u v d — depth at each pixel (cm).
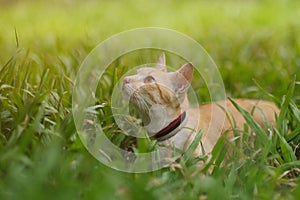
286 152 518
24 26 1311
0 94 532
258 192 439
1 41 1038
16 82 562
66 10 1552
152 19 1431
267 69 843
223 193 421
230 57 943
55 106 538
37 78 662
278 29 1194
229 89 773
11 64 573
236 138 504
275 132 548
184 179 452
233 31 1190
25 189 398
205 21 1369
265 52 959
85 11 1519
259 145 517
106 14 1478
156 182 430
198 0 1738
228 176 468
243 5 1598
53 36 1117
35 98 491
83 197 412
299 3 1518
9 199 394
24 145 445
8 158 432
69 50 895
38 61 741
